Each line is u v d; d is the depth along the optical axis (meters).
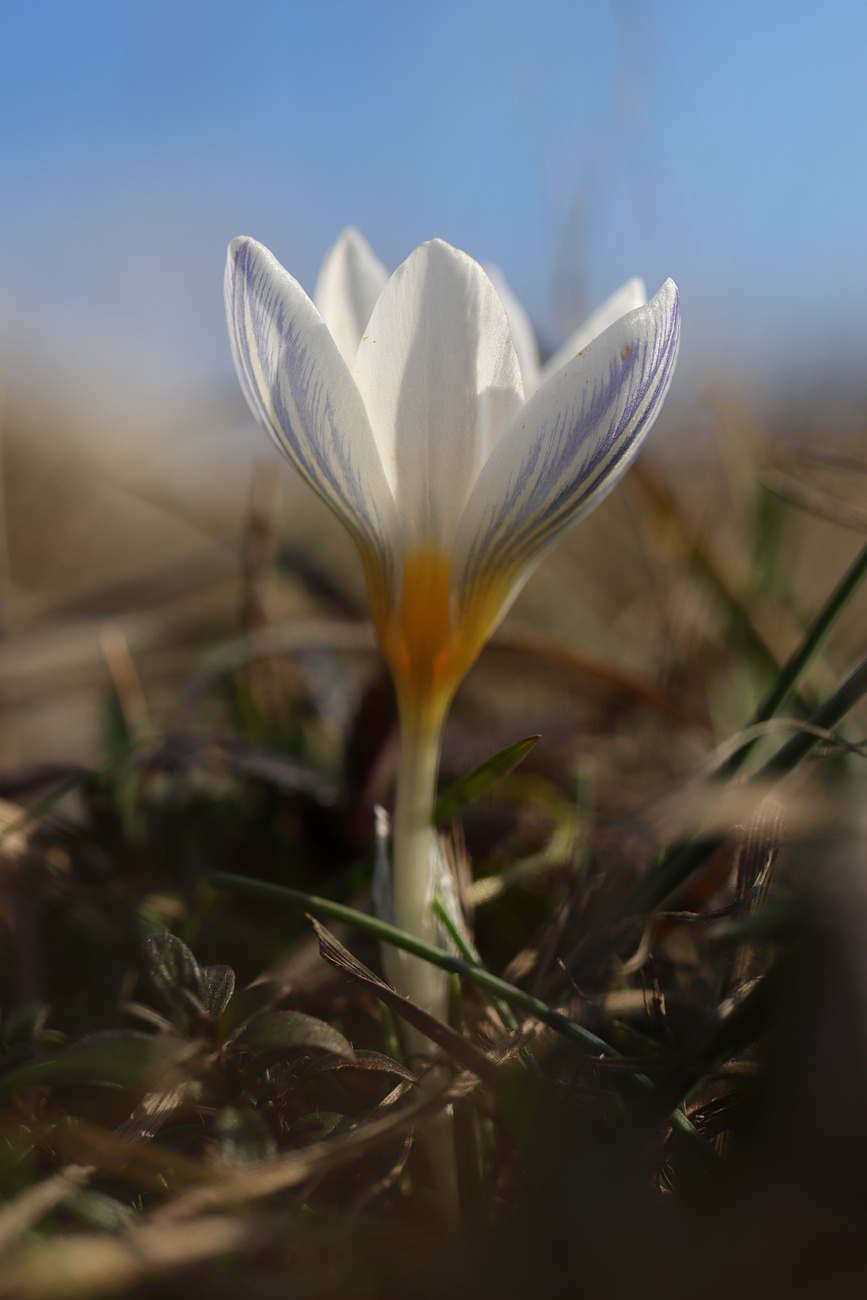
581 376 0.15
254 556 0.26
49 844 0.20
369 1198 0.15
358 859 0.21
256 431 0.36
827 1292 0.14
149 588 0.30
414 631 0.16
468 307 0.16
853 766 0.19
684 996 0.17
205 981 0.15
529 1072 0.15
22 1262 0.13
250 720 0.24
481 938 0.20
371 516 0.16
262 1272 0.14
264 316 0.16
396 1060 0.16
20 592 0.34
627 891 0.19
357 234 0.18
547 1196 0.15
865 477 0.23
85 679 0.30
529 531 0.16
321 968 0.18
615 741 0.26
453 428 0.16
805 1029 0.15
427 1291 0.14
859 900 0.15
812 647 0.18
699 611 0.26
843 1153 0.14
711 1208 0.14
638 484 0.26
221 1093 0.15
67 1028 0.18
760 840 0.17
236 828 0.22
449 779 0.22
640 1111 0.15
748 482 0.26
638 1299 0.14
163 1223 0.14
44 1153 0.16
